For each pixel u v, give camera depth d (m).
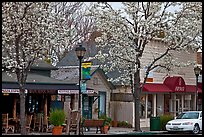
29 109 29.41
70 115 25.19
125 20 27.97
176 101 39.81
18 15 20.62
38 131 27.06
